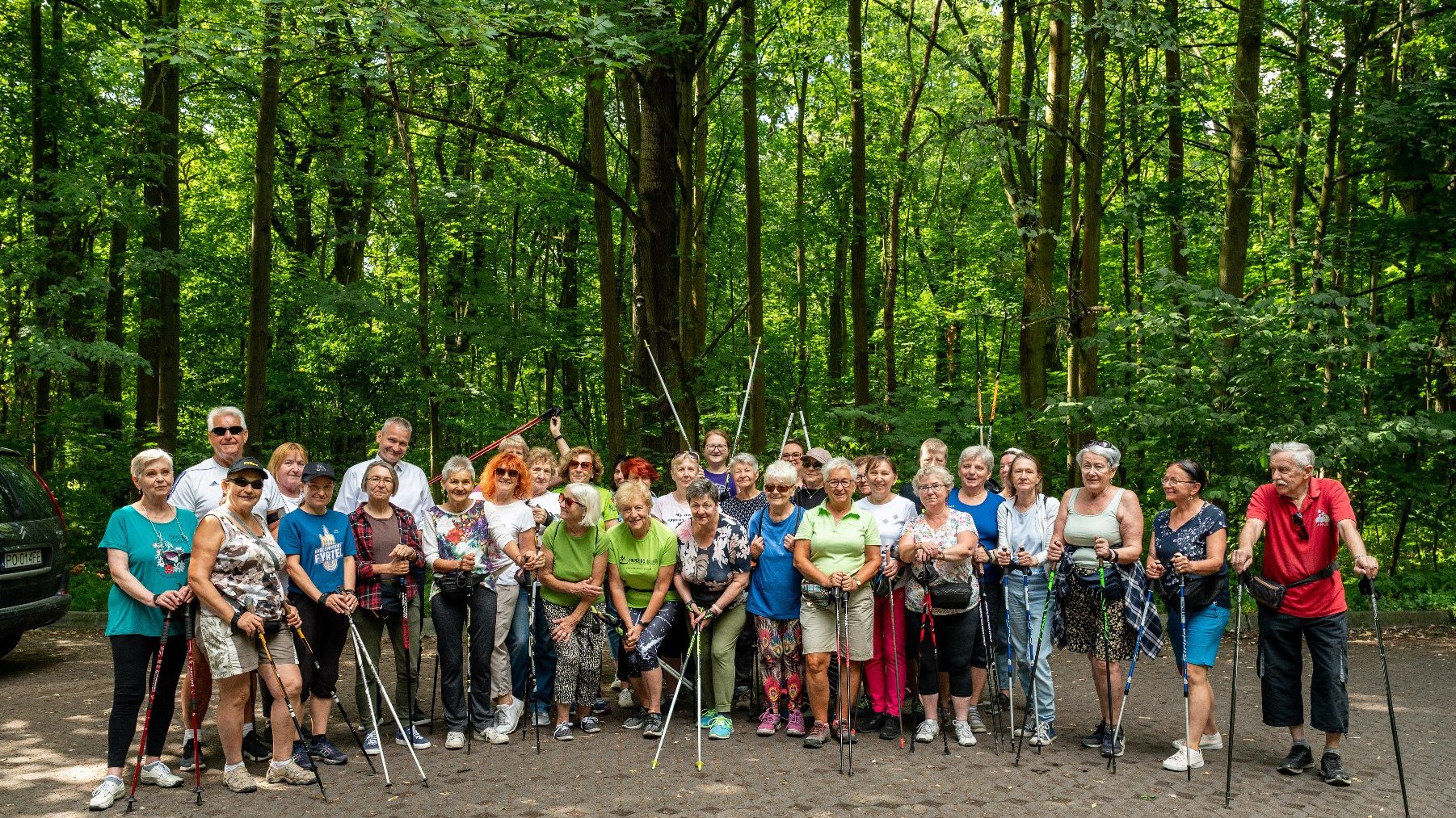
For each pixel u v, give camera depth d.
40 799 4.96
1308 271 12.63
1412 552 14.11
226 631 4.99
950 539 6.05
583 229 17.55
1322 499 5.45
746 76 12.08
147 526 5.15
